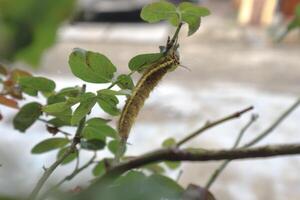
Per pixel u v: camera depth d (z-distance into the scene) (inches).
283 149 7.4
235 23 129.0
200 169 51.7
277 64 100.9
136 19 127.4
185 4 9.0
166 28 123.7
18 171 6.7
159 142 58.8
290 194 49.3
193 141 59.5
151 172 13.8
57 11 4.3
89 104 8.7
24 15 4.3
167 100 73.6
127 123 8.7
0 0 4.2
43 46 4.4
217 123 11.7
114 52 105.2
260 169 53.5
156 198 7.2
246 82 89.5
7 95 12.1
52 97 10.0
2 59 4.4
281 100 78.4
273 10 124.3
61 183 8.1
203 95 78.5
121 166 7.5
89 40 112.5
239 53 108.2
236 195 48.6
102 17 124.3
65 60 89.7
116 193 6.8
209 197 8.2
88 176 13.4
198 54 107.0
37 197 7.6
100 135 11.3
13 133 44.0
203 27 126.2
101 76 8.6
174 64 9.1
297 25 16.1
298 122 67.5
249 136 61.7
